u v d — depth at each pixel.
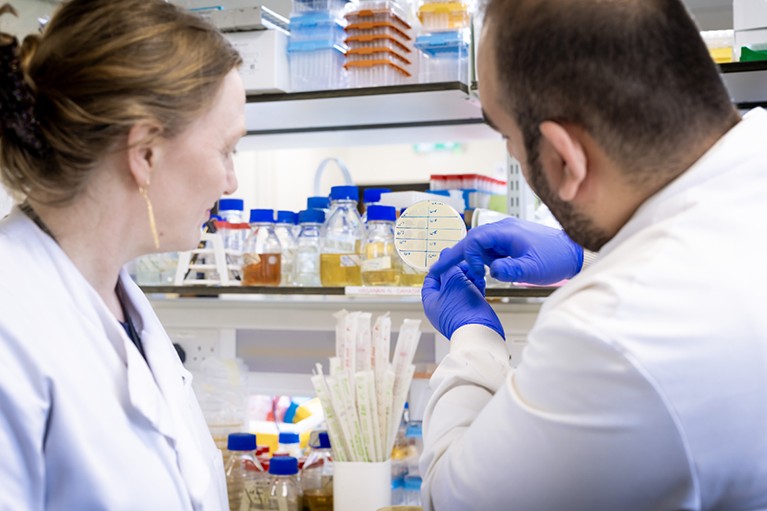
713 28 2.03
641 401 0.89
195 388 2.15
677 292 0.91
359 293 1.95
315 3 2.13
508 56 1.01
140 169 1.17
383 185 2.56
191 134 1.20
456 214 1.89
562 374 0.93
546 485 0.96
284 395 2.24
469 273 1.53
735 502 0.92
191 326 2.28
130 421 1.17
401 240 1.92
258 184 4.14
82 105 1.11
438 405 1.22
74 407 1.10
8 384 1.05
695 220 0.94
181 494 1.21
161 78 1.14
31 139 1.09
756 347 0.88
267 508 1.83
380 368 1.84
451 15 2.07
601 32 0.94
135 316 1.37
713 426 0.89
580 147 0.98
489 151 5.11
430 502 1.16
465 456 1.04
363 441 1.81
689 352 0.89
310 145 2.59
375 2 2.06
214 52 1.21
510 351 2.02
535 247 1.44
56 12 1.15
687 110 0.95
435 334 2.09
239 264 2.26
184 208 1.23
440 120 2.40
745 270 0.91
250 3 2.33
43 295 1.13
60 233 1.20
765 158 0.97
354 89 2.04
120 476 1.13
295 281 2.18
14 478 1.06
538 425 0.95
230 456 1.92
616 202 1.01
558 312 0.96
